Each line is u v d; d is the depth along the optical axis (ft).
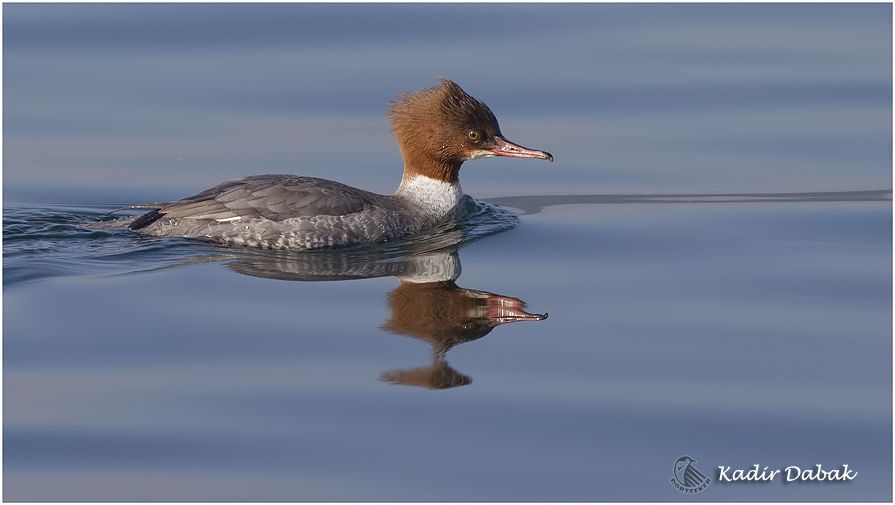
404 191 54.95
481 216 56.03
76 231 51.42
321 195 50.47
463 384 37.76
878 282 47.03
